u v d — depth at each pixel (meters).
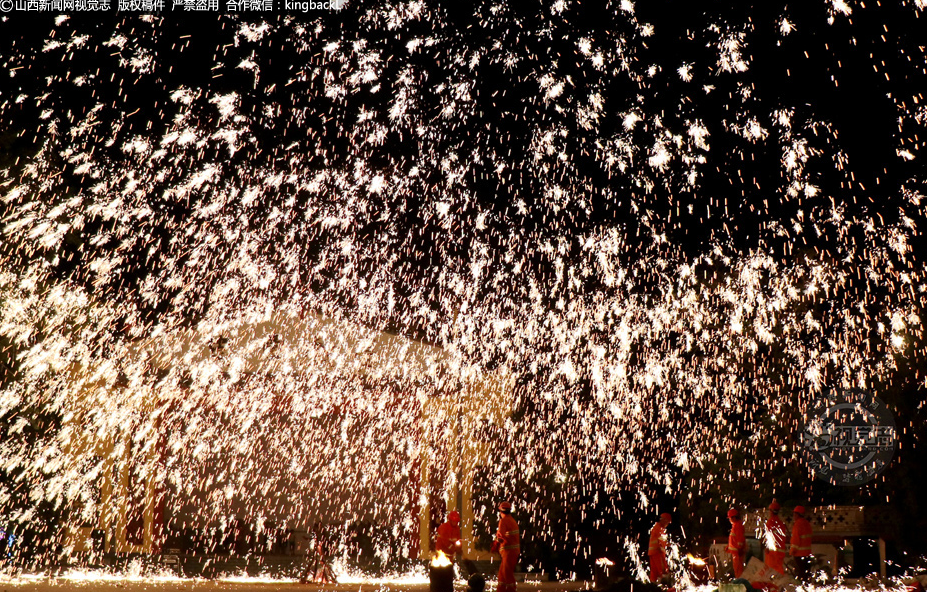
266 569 24.88
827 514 16.94
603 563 20.36
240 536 28.84
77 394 25.73
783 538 14.70
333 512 30.02
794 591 12.17
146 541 26.19
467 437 26.77
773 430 19.03
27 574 22.03
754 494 19.22
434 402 27.73
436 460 27.20
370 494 30.09
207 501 29.05
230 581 21.73
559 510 23.14
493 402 26.67
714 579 16.53
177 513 28.78
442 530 14.66
